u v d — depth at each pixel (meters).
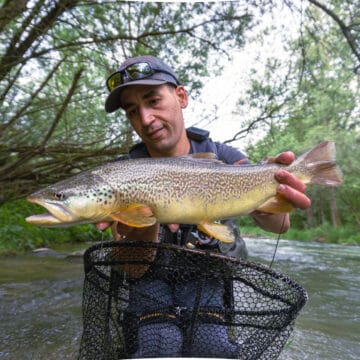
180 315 0.61
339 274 2.10
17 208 2.95
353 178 6.13
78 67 1.63
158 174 0.61
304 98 1.92
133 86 0.73
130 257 0.58
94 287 0.61
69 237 3.24
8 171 1.58
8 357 0.84
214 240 0.70
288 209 0.66
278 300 0.59
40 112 1.52
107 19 1.61
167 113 0.74
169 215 0.62
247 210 0.67
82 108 1.64
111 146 1.79
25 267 1.94
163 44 1.81
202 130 0.82
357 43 1.92
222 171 0.65
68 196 0.58
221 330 0.60
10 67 1.38
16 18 1.38
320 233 6.14
